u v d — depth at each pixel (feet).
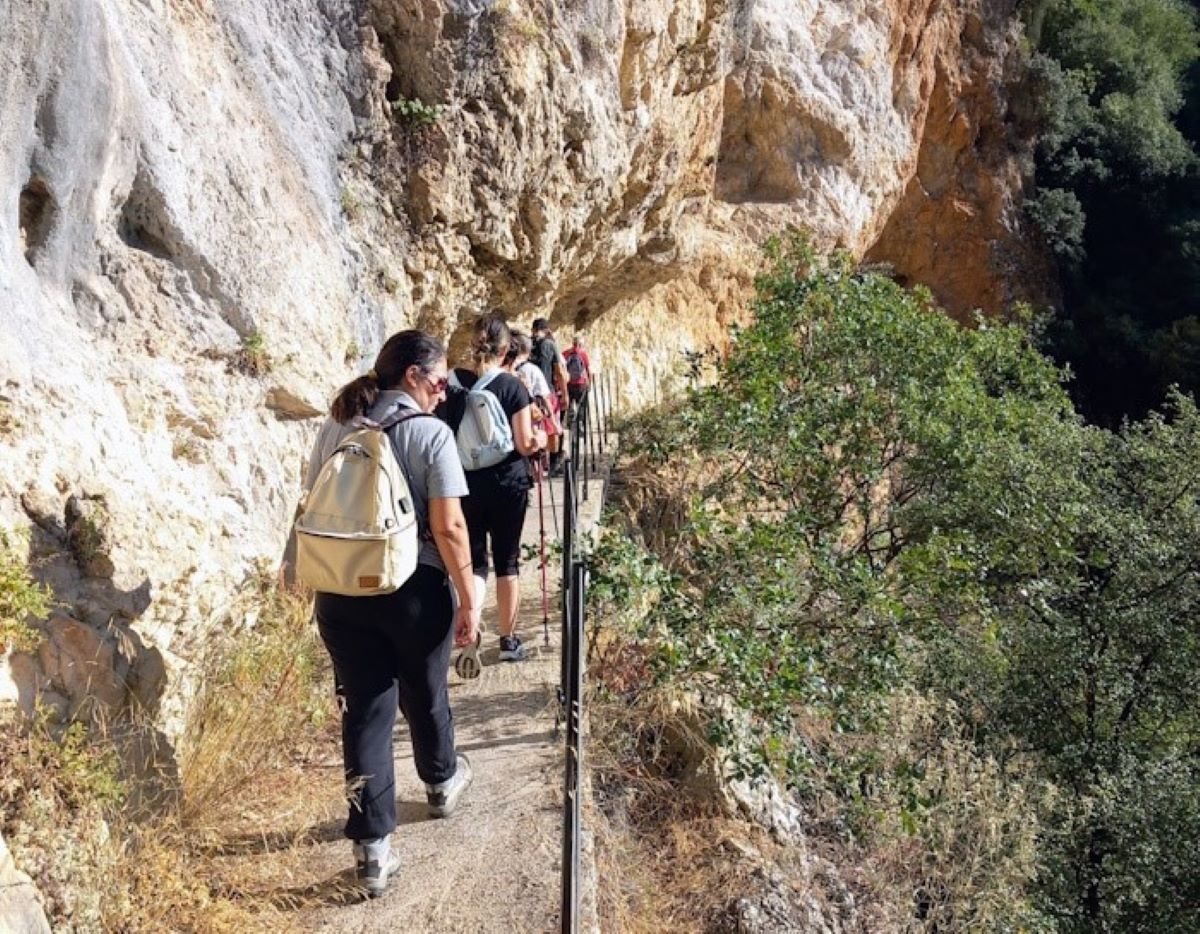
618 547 17.75
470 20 27.86
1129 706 34.81
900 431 35.86
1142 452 40.40
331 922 11.03
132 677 11.75
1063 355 85.66
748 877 16.28
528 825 12.95
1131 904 30.58
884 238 80.79
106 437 12.85
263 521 17.01
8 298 11.91
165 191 15.80
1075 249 86.99
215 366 16.87
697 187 56.75
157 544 12.60
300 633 16.14
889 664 21.66
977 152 83.20
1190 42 103.65
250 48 20.80
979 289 82.94
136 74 15.46
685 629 17.93
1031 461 35.22
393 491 10.35
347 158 24.98
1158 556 34.88
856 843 20.21
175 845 11.29
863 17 69.00
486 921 11.09
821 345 35.91
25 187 13.14
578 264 42.22
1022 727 32.63
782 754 18.95
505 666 18.33
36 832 9.27
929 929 19.80
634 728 17.58
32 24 12.64
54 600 10.95
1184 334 83.76
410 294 27.94
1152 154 88.43
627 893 14.49
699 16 43.09
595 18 34.86
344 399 11.00
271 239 18.89
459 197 28.91
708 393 30.60
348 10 25.13
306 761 14.57
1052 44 93.97
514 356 17.43
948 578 25.90
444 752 12.60
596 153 36.09
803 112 64.85
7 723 9.68
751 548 22.33
